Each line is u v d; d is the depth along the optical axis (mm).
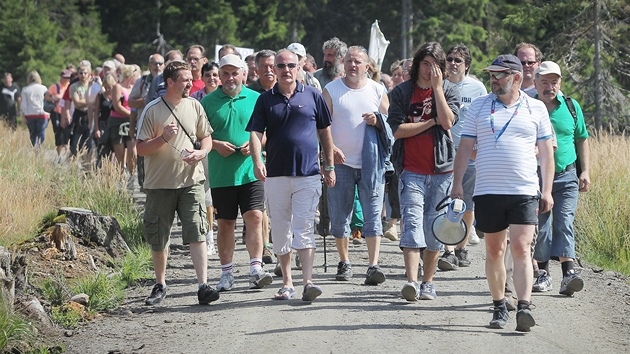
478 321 14320
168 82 15773
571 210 16594
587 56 48688
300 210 15578
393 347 12820
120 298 16641
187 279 18250
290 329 13859
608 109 45312
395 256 20500
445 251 18984
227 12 84188
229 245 17016
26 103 41594
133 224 22109
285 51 15672
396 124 15609
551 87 16453
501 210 13484
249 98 16953
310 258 15648
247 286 17297
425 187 15617
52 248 18297
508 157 13477
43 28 77375
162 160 15789
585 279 18297
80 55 82188
